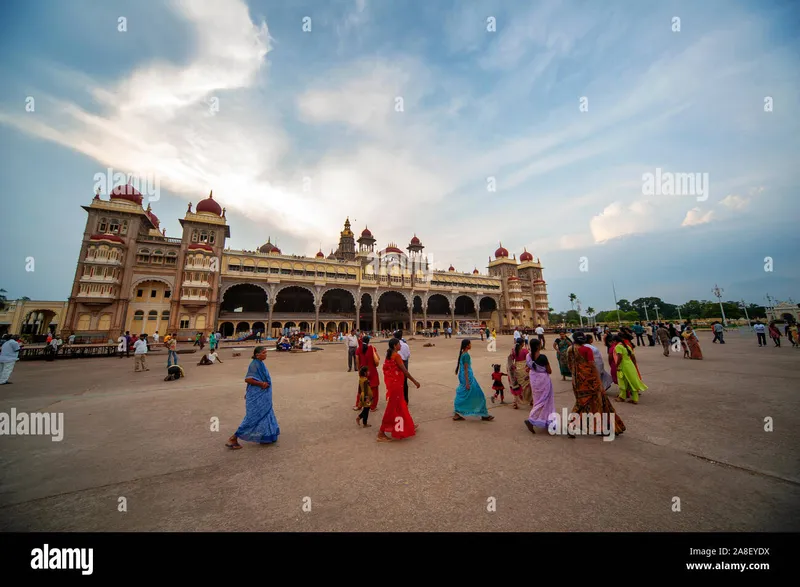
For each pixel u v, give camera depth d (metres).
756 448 4.39
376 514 3.05
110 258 35.91
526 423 5.54
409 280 57.44
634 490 3.39
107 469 4.18
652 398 7.51
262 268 45.56
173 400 8.20
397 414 5.11
